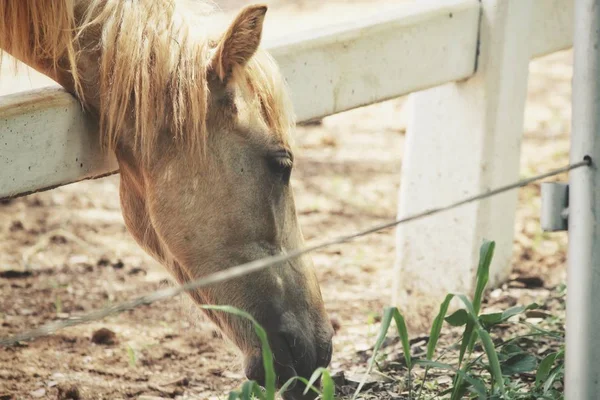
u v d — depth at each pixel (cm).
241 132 454
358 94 571
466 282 652
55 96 452
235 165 454
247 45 442
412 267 673
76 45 460
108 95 453
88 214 866
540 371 448
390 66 585
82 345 605
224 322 465
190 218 455
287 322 457
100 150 475
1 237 798
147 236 486
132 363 569
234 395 362
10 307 664
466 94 639
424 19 594
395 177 977
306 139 1089
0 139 429
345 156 1037
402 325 425
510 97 649
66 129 457
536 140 1052
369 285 736
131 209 485
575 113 380
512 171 669
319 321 470
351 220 869
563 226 393
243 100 456
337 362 569
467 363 454
